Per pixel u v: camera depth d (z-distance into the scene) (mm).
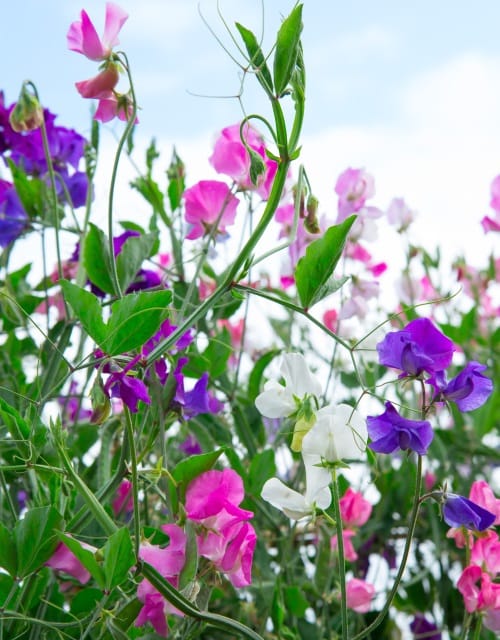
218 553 723
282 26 718
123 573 690
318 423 728
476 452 1255
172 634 770
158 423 784
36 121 881
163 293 694
